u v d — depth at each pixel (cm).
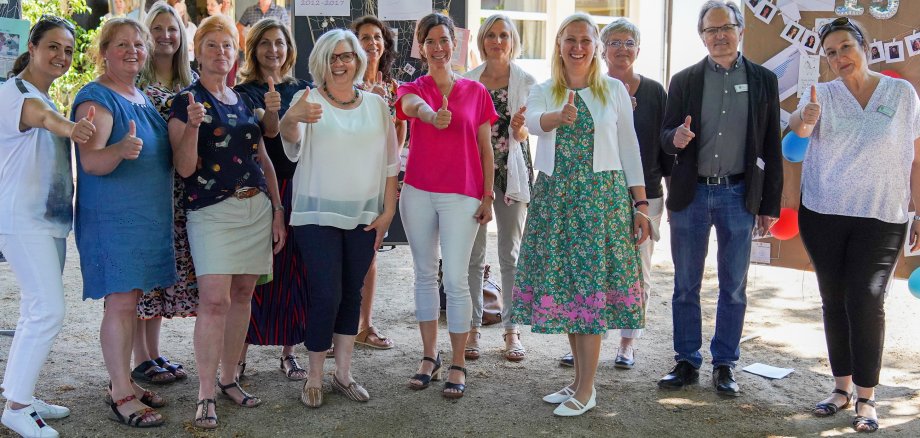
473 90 422
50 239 350
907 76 480
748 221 413
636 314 383
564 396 410
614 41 453
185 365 464
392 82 502
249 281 393
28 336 350
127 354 371
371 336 506
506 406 407
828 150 390
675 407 405
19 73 373
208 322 371
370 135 393
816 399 418
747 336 533
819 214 392
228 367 402
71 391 416
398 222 562
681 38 842
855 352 380
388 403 409
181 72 411
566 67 396
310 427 376
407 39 568
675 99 422
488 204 424
